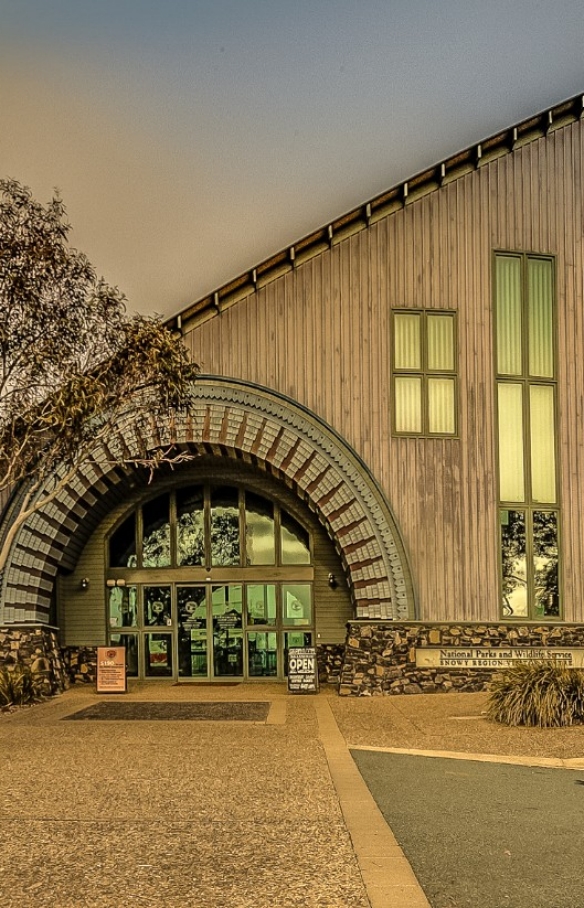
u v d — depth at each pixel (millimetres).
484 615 19828
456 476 20219
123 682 19734
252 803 8633
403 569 19750
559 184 21297
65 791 9133
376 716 15773
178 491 22562
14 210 14875
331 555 21859
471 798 9188
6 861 6859
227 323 20422
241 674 21938
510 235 20984
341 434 20172
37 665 19547
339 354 20391
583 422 20828
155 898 6082
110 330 15281
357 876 6508
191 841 7363
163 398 15641
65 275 15156
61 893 6176
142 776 9922
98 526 22359
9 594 19766
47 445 15727
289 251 20234
